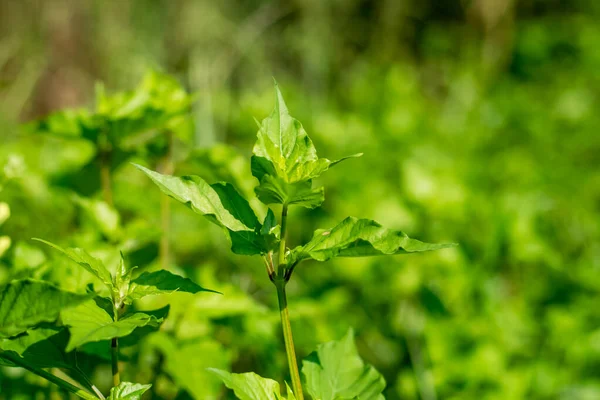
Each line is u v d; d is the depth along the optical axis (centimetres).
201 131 157
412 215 136
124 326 60
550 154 209
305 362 69
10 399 77
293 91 235
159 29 251
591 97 256
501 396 104
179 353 79
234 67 267
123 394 64
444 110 271
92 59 233
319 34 300
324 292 119
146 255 85
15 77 217
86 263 63
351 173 162
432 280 122
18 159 83
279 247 64
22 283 61
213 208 64
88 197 101
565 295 136
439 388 106
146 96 86
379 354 114
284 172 63
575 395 110
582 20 348
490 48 324
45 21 223
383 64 320
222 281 123
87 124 85
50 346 66
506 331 120
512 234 135
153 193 128
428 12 367
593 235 166
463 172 179
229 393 81
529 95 270
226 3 278
